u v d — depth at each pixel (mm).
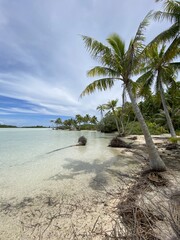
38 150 11969
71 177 5648
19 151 11508
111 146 13250
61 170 6551
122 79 6375
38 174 6031
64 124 77375
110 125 35438
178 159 7629
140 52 5871
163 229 2244
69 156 9461
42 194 4297
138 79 12359
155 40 7676
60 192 4395
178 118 21375
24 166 7246
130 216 2748
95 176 5711
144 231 2227
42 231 2768
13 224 2998
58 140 20266
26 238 2604
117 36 6227
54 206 3635
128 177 5496
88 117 62281
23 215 3295
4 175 5922
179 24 7285
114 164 7387
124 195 3793
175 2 7191
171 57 8633
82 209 3449
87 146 13906
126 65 6066
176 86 13094
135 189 4008
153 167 5562
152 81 12273
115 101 21203
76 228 2791
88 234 2596
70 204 3695
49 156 9539
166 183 4379
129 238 2180
